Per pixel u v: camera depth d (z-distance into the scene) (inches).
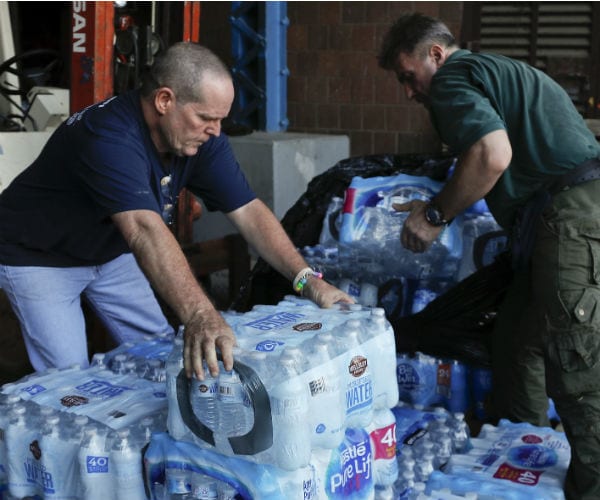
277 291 161.2
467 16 283.1
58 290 119.9
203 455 84.0
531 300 124.6
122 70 180.1
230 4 313.4
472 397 141.8
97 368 108.8
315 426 80.3
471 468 108.0
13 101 208.2
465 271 148.6
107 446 87.9
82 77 177.3
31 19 297.1
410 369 141.6
